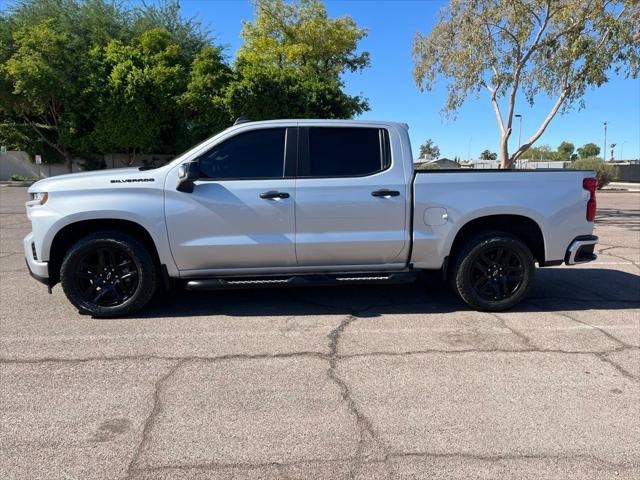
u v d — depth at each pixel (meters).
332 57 34.09
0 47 27.61
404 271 5.23
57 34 27.56
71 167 32.69
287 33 32.53
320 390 3.54
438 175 5.10
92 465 2.68
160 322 4.97
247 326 4.88
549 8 13.01
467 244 5.23
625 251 9.30
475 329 4.82
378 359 4.09
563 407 3.32
